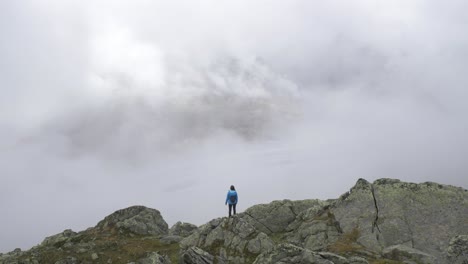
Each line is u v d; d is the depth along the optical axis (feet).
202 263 96.32
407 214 102.89
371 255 92.48
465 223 95.91
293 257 75.61
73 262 110.11
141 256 116.26
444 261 86.89
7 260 110.93
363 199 112.68
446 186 106.73
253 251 104.63
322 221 113.50
